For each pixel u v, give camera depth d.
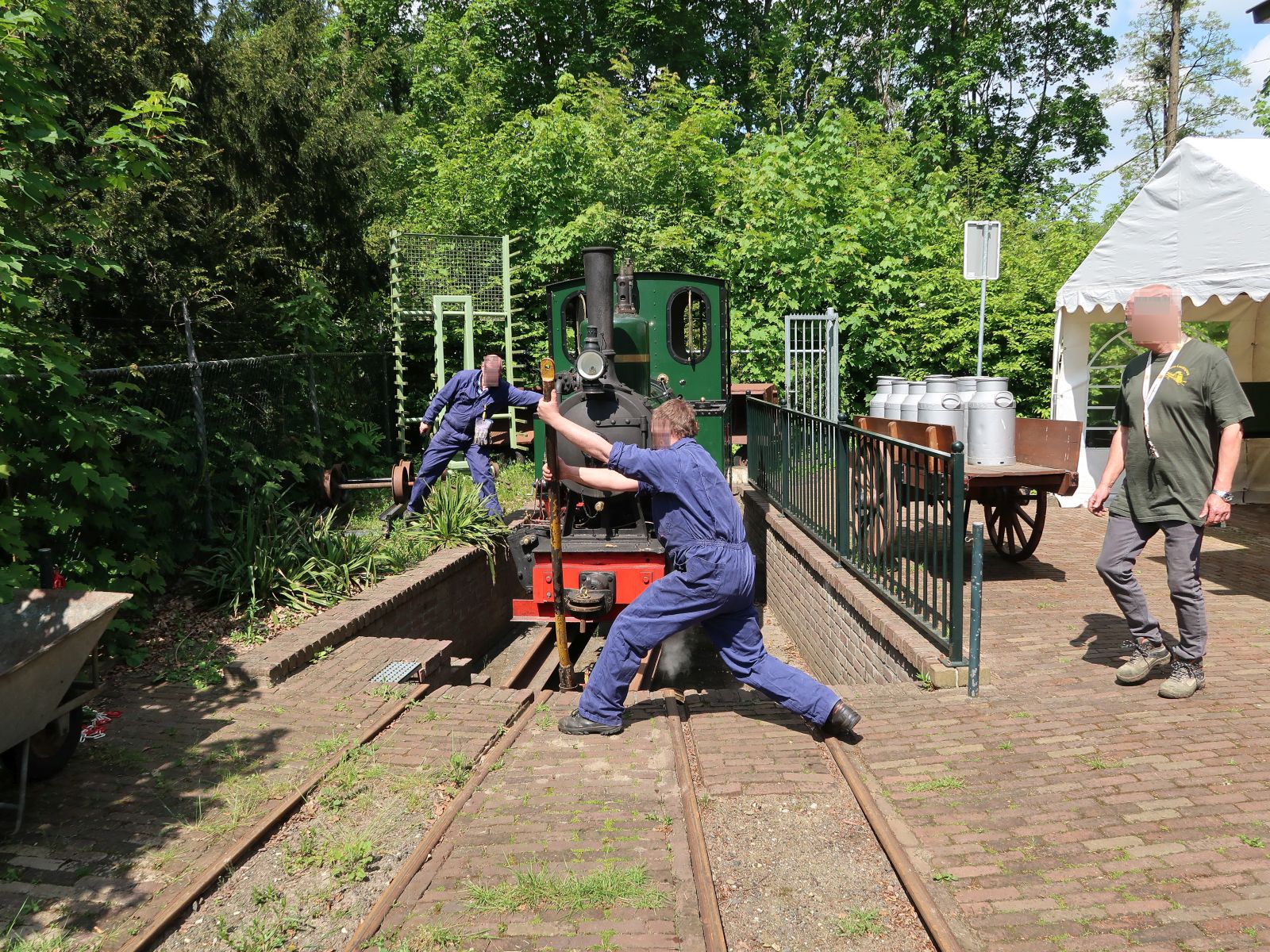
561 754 4.02
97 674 3.90
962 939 2.59
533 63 24.61
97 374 5.77
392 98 22.89
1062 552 7.79
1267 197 7.00
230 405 7.85
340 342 11.73
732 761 3.88
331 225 11.36
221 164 10.02
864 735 4.04
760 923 2.81
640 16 23.38
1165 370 4.14
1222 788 3.39
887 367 13.89
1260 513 9.29
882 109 25.62
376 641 5.71
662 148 15.55
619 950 2.62
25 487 5.24
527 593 10.02
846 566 6.46
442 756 4.02
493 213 14.83
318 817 3.54
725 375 8.02
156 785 3.77
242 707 4.59
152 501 6.37
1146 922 2.63
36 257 4.82
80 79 7.96
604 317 6.52
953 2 26.55
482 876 3.03
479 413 8.69
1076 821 3.21
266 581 6.11
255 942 2.79
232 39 10.35
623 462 4.01
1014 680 4.66
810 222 13.88
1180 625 4.29
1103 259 8.91
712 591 3.93
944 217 15.97
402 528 8.34
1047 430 7.03
